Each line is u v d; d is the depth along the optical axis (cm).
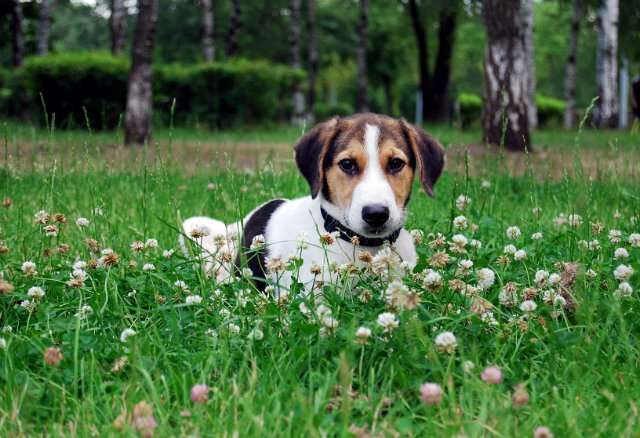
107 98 701
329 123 150
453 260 151
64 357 125
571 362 122
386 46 1561
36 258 164
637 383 121
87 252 172
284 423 113
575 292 142
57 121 702
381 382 122
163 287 149
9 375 120
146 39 526
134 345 120
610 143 232
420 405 115
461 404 114
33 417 116
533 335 132
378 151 145
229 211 212
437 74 1268
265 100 832
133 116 527
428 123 1200
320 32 1562
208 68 794
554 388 115
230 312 137
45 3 906
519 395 112
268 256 155
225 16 1512
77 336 122
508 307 144
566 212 205
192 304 137
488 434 111
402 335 124
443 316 133
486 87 487
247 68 804
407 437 112
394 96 2152
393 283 127
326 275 144
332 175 146
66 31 1931
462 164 334
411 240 154
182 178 290
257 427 109
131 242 184
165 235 192
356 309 136
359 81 1091
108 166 254
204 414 114
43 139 450
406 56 1591
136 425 109
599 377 122
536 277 146
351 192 143
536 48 1741
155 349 127
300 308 138
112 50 944
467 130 810
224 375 119
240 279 146
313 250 147
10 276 154
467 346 128
